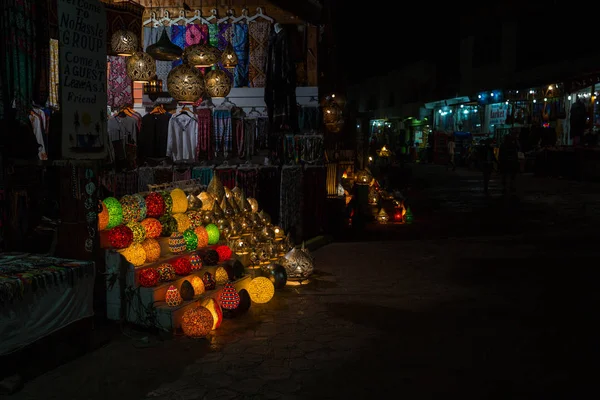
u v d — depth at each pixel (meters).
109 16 5.56
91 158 4.64
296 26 8.40
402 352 4.32
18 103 4.04
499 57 28.45
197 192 6.71
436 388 3.70
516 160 15.99
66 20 4.30
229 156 7.76
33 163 4.49
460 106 32.59
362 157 14.87
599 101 20.30
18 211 4.53
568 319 5.09
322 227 9.34
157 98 7.73
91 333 4.44
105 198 5.21
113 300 4.86
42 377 3.86
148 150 7.41
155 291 4.78
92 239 4.67
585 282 6.41
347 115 13.30
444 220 11.80
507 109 26.44
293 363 4.12
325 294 6.02
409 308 5.48
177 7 7.75
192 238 5.54
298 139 8.67
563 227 10.48
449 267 7.30
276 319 5.16
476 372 3.94
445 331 4.80
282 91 7.51
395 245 8.95
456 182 21.14
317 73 8.47
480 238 9.52
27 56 4.07
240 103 7.87
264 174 8.00
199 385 3.74
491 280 6.57
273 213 8.23
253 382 3.79
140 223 5.17
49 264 4.17
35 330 3.84
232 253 6.20
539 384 3.75
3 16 3.89
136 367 4.04
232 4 7.82
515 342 4.52
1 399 3.52
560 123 23.84
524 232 10.05
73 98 4.41
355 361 4.15
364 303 5.66
